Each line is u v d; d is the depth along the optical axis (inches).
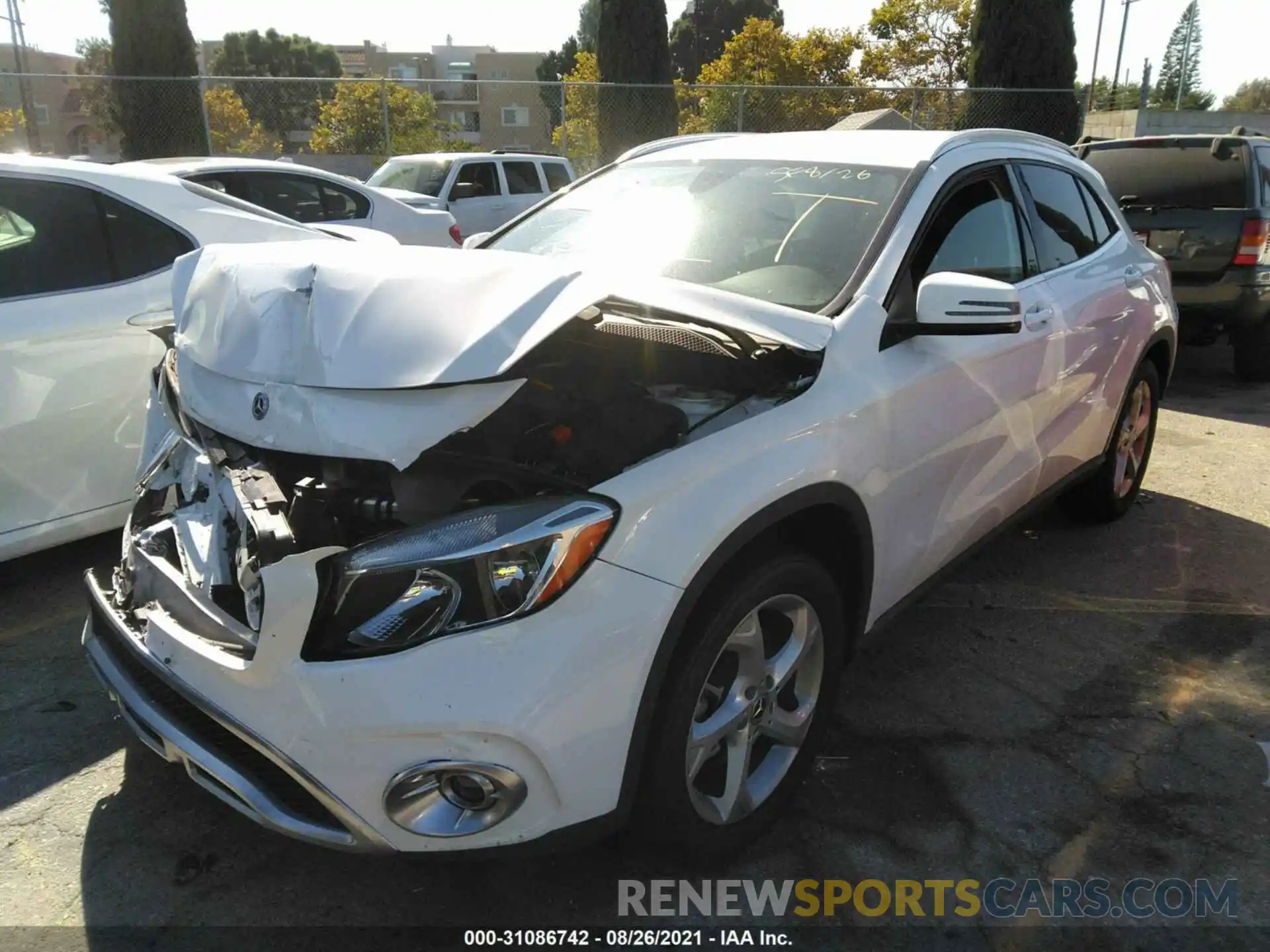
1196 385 306.5
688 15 2642.7
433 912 87.7
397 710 70.1
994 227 128.5
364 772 71.7
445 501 83.7
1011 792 105.7
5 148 577.3
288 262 90.7
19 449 135.0
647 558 76.0
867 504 98.0
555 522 73.0
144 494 104.3
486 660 70.7
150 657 83.2
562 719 72.5
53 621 140.0
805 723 98.3
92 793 102.6
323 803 73.4
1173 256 292.0
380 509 82.7
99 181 148.8
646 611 75.5
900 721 118.6
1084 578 160.6
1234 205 285.0
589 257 122.6
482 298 83.2
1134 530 181.8
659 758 81.0
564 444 86.6
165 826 97.8
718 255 115.5
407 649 70.8
